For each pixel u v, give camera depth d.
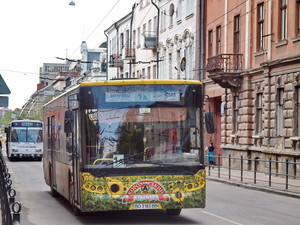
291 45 29.66
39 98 132.00
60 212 16.50
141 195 13.63
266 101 32.16
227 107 38.06
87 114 13.83
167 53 51.84
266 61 31.78
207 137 42.38
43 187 25.25
